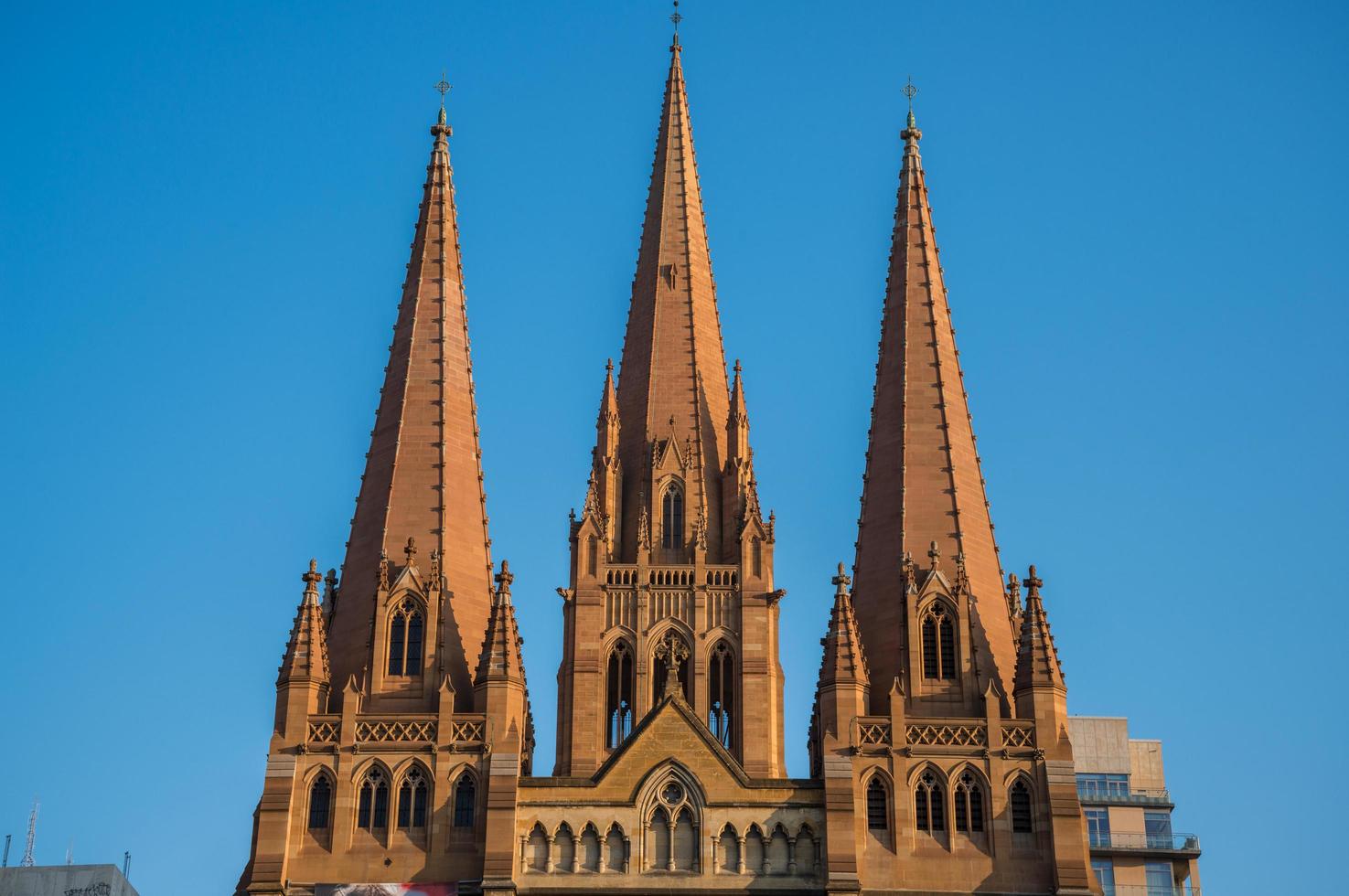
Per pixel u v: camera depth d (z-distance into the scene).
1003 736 104.94
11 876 116.44
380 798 103.38
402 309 120.25
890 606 109.94
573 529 119.50
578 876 101.81
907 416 115.94
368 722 104.56
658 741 105.00
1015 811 103.75
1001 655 109.00
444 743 104.00
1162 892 150.88
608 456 122.19
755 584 117.50
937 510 112.75
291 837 102.19
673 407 124.25
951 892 101.38
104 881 116.56
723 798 103.56
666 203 132.38
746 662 115.69
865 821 102.94
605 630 116.75
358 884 101.00
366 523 112.75
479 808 102.69
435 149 125.44
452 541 111.50
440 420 115.31
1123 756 155.38
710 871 102.06
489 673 105.44
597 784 103.88
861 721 104.88
